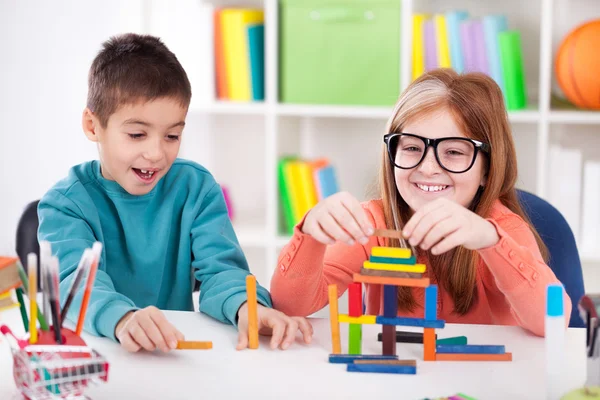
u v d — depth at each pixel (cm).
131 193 138
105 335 110
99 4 282
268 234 253
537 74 265
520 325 123
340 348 104
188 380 96
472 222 108
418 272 98
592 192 248
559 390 87
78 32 285
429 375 98
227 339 111
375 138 276
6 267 93
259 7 272
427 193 134
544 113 239
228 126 282
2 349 105
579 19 262
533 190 271
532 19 262
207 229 142
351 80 246
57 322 88
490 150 137
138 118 128
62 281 121
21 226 152
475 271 139
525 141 270
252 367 100
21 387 86
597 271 266
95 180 140
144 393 92
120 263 141
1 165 293
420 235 106
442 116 134
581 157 252
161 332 103
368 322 101
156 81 128
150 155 130
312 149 280
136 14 275
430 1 264
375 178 163
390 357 101
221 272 133
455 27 240
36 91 289
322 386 94
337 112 246
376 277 98
